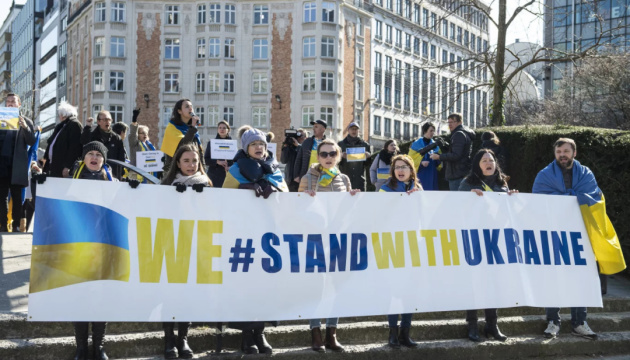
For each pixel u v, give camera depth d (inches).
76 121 350.0
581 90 1075.9
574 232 277.0
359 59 2306.8
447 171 396.2
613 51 949.8
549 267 270.1
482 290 257.0
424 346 252.7
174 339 227.6
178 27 2191.2
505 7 687.7
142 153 410.6
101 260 214.5
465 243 258.1
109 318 213.3
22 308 247.8
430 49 2573.8
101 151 232.5
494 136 410.0
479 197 263.9
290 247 236.2
